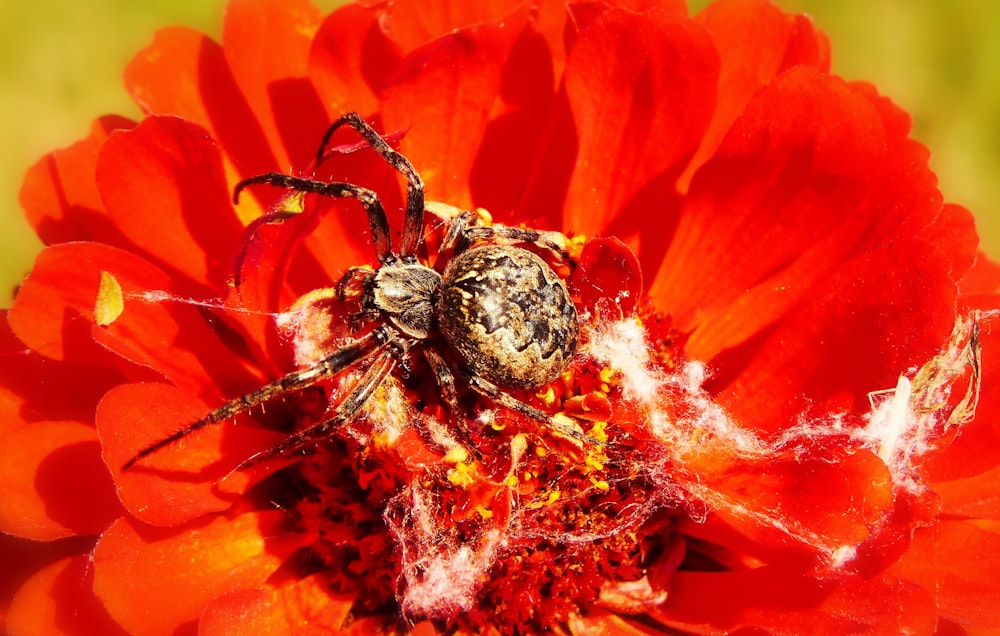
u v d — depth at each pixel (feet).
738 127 0.42
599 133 0.43
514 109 0.43
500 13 0.43
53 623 0.39
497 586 0.42
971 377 0.40
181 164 0.41
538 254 0.44
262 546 0.41
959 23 0.80
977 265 0.47
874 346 0.40
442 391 0.43
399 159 0.42
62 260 0.40
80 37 0.77
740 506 0.40
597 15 0.43
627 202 0.43
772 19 0.44
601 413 0.41
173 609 0.39
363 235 0.44
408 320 0.43
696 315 0.43
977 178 0.75
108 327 0.39
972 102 0.78
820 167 0.42
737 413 0.42
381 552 0.41
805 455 0.40
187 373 0.41
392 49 0.42
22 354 0.41
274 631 0.40
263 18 0.43
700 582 0.42
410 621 0.42
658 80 0.42
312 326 0.42
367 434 0.41
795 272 0.42
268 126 0.43
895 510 0.38
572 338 0.42
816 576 0.38
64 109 0.74
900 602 0.38
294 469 0.42
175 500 0.39
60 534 0.40
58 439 0.40
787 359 0.41
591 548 0.42
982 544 0.40
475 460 0.41
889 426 0.39
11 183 0.71
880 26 0.80
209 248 0.41
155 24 0.79
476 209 0.44
